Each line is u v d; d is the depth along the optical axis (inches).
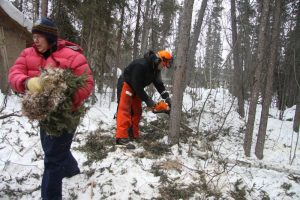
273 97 510.9
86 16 302.4
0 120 189.6
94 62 324.5
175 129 182.5
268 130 264.8
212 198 134.6
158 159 164.4
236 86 352.8
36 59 107.6
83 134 192.9
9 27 293.3
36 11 332.8
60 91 94.7
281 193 148.0
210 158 173.9
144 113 257.0
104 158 158.6
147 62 173.3
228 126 252.4
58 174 111.3
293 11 361.4
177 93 180.1
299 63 405.1
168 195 133.6
